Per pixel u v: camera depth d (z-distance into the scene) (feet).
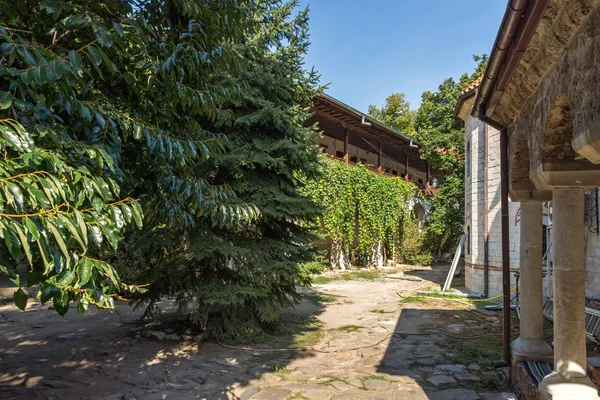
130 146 12.13
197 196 12.59
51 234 6.53
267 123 26.81
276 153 27.27
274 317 26.45
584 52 9.06
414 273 69.62
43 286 6.56
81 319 32.63
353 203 65.62
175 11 12.00
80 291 7.09
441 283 57.47
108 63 8.09
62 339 26.50
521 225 19.13
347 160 64.34
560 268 13.25
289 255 28.37
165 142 10.81
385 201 73.20
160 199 12.55
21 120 7.66
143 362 22.08
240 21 13.98
